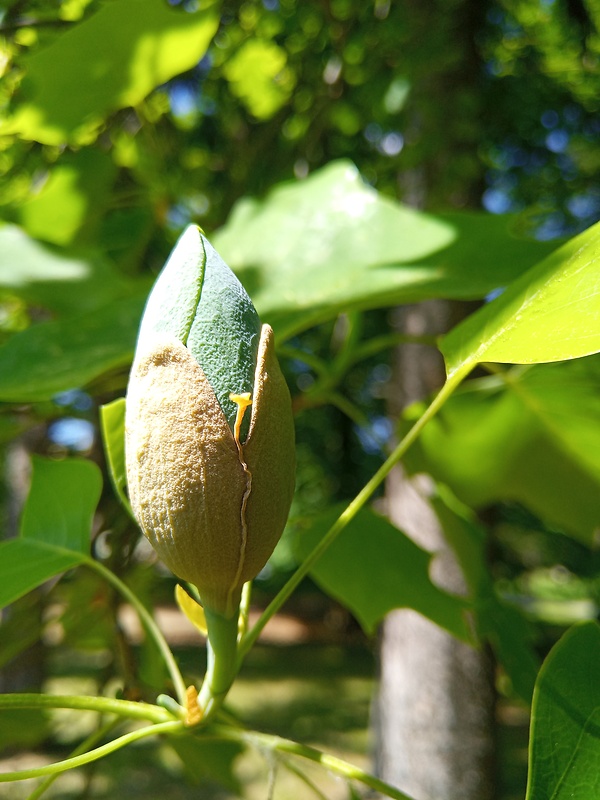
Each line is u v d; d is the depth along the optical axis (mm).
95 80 216
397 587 208
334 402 241
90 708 114
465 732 468
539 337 116
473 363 123
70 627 242
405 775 474
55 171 274
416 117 520
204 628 119
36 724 255
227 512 97
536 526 1340
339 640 1762
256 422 97
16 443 682
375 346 223
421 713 472
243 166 416
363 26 500
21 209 282
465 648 473
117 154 335
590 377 212
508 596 1386
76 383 172
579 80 764
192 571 102
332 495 1747
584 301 116
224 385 97
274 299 203
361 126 530
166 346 97
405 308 524
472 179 537
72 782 676
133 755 764
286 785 707
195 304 99
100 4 260
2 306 345
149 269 379
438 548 451
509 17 700
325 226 224
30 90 219
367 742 916
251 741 126
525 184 840
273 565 1922
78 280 238
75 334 192
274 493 99
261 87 473
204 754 230
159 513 99
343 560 208
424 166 524
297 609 2062
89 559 151
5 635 241
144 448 98
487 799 468
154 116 352
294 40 496
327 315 187
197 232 103
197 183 442
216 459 96
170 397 97
